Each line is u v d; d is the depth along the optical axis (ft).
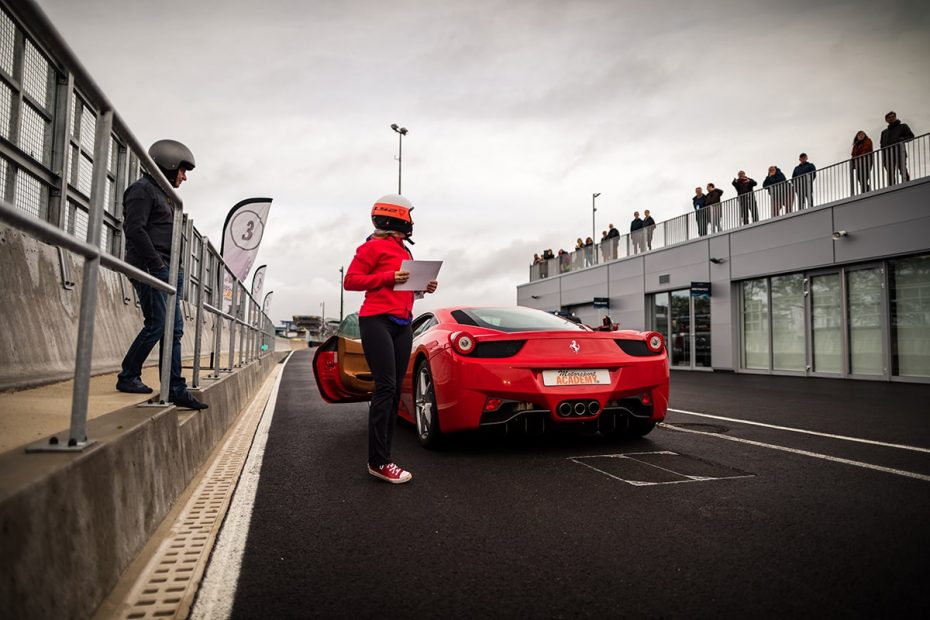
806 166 48.75
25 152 14.83
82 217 18.42
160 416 8.98
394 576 7.02
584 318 84.28
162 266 12.46
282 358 93.76
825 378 46.68
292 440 16.84
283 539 8.32
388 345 11.89
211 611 6.02
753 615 5.92
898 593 6.34
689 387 36.40
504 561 7.49
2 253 13.29
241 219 44.50
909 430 17.61
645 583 6.75
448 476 12.16
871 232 42.80
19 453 5.75
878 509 9.37
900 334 41.52
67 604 5.10
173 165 12.84
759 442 15.57
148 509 7.98
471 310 17.06
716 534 8.35
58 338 15.24
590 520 9.12
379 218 12.28
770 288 52.75
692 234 62.80
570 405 13.61
